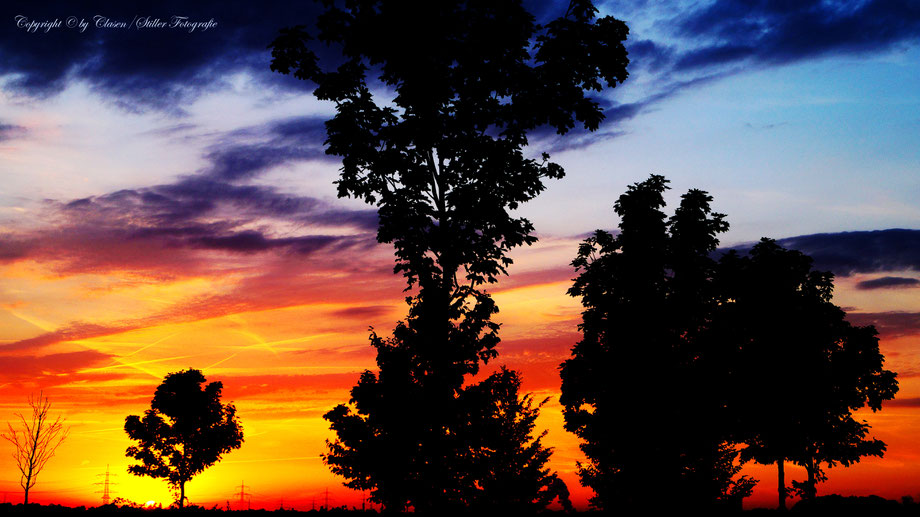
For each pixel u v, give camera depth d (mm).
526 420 23484
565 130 25328
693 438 29016
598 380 30016
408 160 24078
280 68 24828
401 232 23984
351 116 24297
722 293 35750
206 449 34688
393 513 21359
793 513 30641
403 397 21281
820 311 34188
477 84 24172
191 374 35719
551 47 24109
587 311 31812
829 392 32500
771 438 32812
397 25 23547
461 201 23609
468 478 21938
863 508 29984
